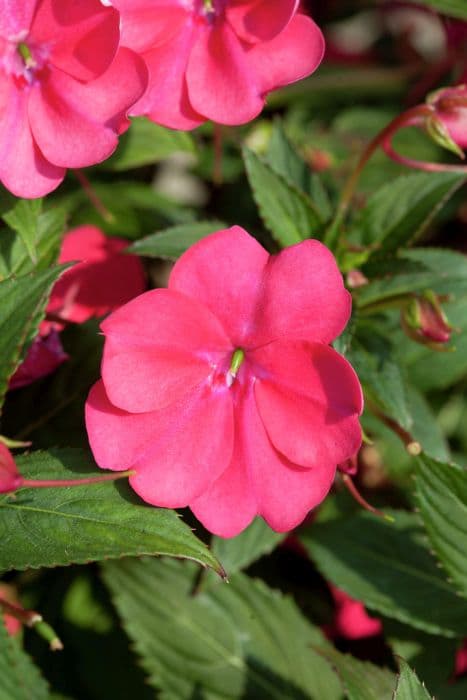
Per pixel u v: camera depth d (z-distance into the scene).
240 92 0.45
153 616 0.51
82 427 0.47
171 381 0.43
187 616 0.51
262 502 0.44
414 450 0.48
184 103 0.45
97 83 0.43
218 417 0.43
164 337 0.42
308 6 0.64
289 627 0.51
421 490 0.49
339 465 0.45
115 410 0.43
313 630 0.51
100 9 0.43
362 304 0.50
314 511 0.53
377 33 0.71
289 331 0.43
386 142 0.49
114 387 0.42
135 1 0.44
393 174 0.58
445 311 0.54
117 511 0.43
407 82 0.62
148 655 0.50
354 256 0.50
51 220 0.48
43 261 0.47
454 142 0.48
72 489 0.43
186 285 0.42
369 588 0.51
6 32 0.43
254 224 0.58
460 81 0.57
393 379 0.49
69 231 0.52
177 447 0.43
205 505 0.44
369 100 0.62
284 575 0.55
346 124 0.60
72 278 0.51
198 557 0.42
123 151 0.53
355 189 0.58
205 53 0.45
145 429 0.43
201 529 0.49
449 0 0.54
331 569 0.51
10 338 0.43
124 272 0.52
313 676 0.51
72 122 0.44
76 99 0.44
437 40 0.71
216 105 0.45
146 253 0.48
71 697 0.53
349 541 0.52
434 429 0.54
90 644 0.54
